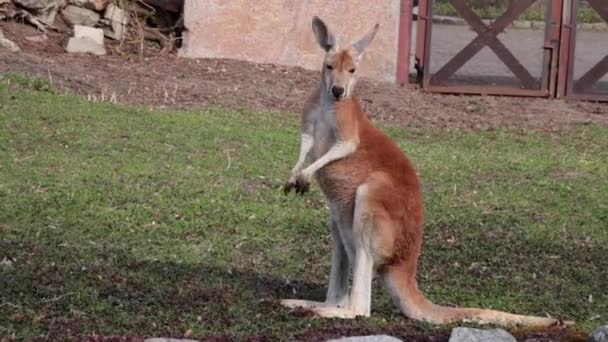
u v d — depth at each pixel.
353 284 8.73
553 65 20.62
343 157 8.86
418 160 15.20
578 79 20.66
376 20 20.48
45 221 11.48
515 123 18.42
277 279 10.20
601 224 12.66
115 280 9.58
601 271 10.97
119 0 20.56
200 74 19.36
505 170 15.01
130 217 11.78
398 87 20.47
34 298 8.99
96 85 17.77
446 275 10.58
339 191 8.95
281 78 19.73
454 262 10.99
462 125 18.11
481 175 14.68
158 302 9.06
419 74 20.77
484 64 20.58
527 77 20.64
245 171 13.82
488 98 20.30
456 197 13.46
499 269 10.86
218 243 11.23
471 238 11.80
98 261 10.23
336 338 7.93
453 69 20.52
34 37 19.66
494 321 8.58
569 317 9.46
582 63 20.64
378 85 20.33
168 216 11.89
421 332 8.22
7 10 19.83
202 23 20.34
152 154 14.20
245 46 20.52
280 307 9.01
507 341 7.80
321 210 12.57
